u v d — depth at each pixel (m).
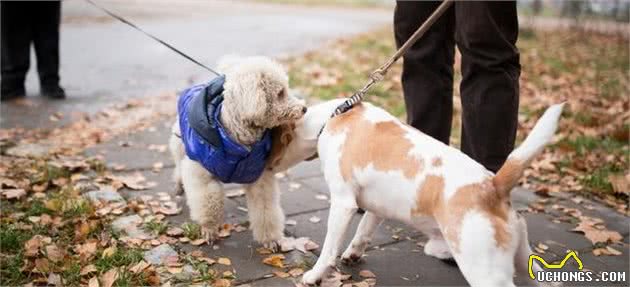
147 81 7.70
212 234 3.46
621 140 5.70
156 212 3.82
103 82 7.58
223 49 9.94
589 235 3.67
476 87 3.45
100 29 11.39
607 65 10.15
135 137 5.45
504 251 2.32
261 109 2.98
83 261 3.14
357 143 2.80
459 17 3.42
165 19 13.35
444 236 2.45
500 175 2.40
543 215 4.02
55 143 5.18
